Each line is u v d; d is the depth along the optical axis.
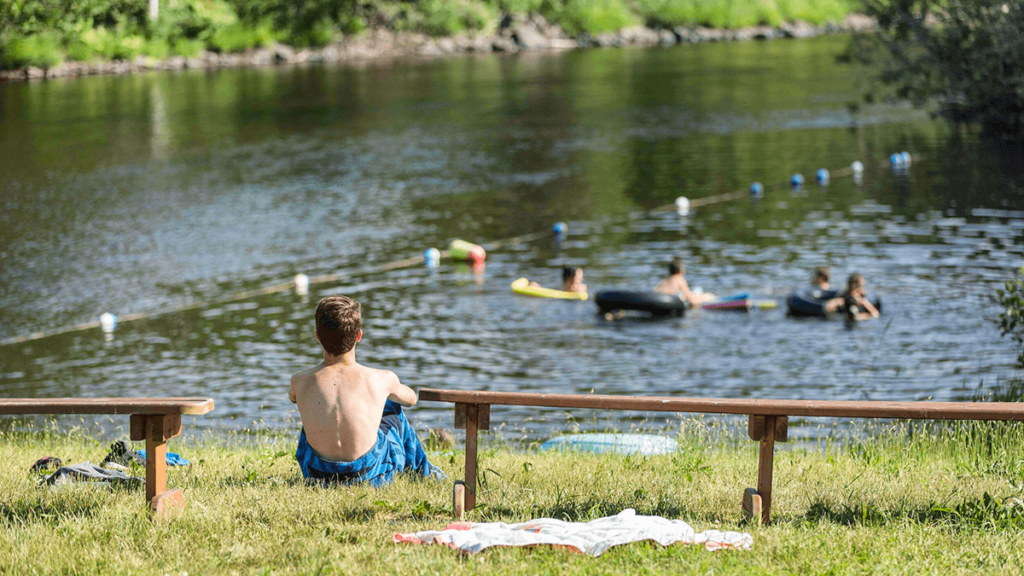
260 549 8.22
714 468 11.87
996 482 10.59
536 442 16.50
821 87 83.88
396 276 32.22
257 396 21.28
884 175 47.19
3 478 11.22
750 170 49.88
